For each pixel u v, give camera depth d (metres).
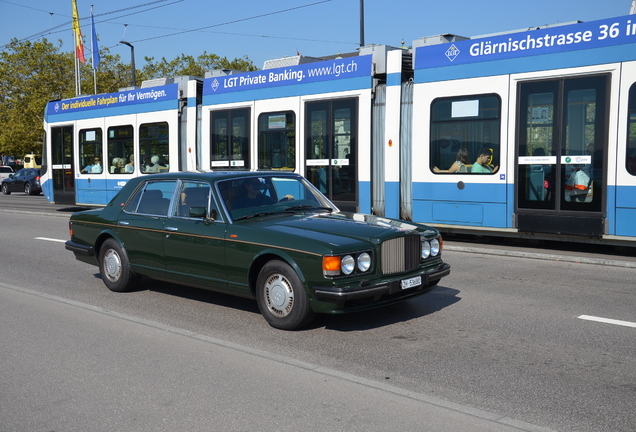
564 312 7.06
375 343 6.02
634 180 9.77
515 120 11.02
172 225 7.52
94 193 19.84
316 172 13.80
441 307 7.38
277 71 14.53
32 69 45.47
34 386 4.99
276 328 6.56
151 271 7.92
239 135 15.35
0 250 12.91
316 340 6.14
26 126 45.12
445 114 11.95
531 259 10.65
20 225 18.00
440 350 5.77
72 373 5.27
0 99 46.00
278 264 6.39
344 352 5.75
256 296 6.74
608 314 6.95
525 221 10.97
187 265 7.38
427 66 12.20
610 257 10.48
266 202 7.37
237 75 15.43
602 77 10.06
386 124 12.75
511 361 5.42
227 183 7.28
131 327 6.76
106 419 4.33
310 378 5.07
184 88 17.14
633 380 4.92
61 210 23.42
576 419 4.19
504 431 4.02
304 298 6.23
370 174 12.98
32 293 8.62
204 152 16.28
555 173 10.59
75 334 6.49
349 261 6.04
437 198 12.11
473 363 5.39
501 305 7.43
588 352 5.63
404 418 4.24
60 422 4.29
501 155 11.20
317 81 13.73
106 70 46.97
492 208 11.38
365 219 7.08
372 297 6.19
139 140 18.14
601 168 10.09
